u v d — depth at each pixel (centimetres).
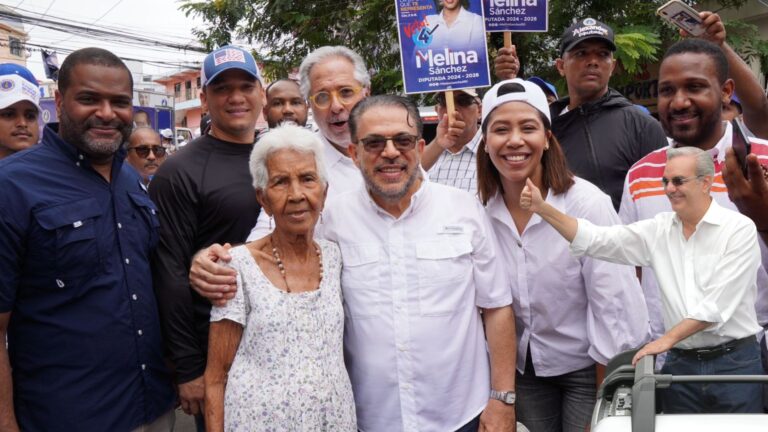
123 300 271
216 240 321
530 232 295
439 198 272
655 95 1101
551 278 295
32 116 465
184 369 299
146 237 287
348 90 354
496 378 273
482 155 303
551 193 294
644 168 332
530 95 278
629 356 237
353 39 1191
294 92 546
